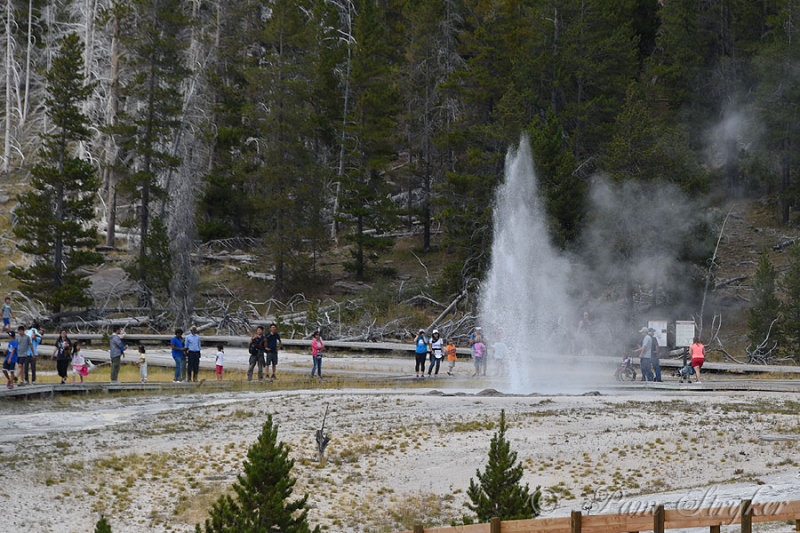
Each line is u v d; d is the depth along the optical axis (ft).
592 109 217.15
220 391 103.55
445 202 200.75
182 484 55.77
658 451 63.52
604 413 80.59
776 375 139.33
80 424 77.20
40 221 193.98
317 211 216.74
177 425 76.74
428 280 212.23
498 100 219.82
